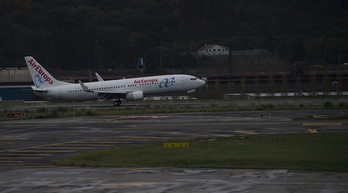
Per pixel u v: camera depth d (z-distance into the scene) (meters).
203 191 118.06
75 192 119.31
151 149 186.25
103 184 127.50
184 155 171.25
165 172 142.88
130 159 169.50
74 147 199.88
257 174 137.38
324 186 120.56
